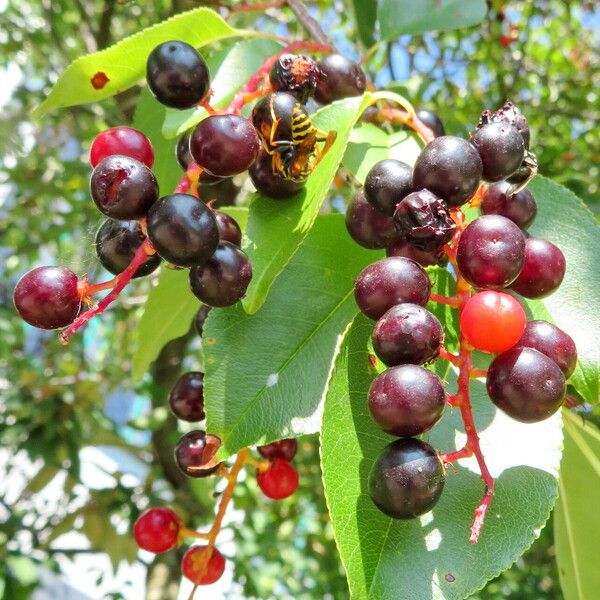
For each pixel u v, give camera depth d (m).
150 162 0.10
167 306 0.16
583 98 0.44
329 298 0.12
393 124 0.14
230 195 0.23
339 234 0.12
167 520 0.12
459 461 0.10
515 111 0.10
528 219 0.10
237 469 0.12
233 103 0.11
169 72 0.10
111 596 0.38
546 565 0.46
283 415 0.11
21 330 0.45
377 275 0.09
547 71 0.45
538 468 0.10
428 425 0.08
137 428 0.31
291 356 0.11
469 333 0.09
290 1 0.16
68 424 0.34
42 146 0.44
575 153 0.40
